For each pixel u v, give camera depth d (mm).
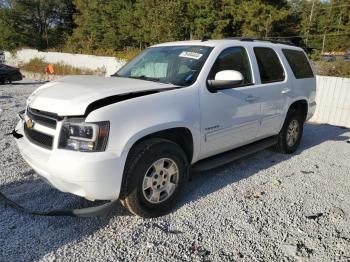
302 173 5051
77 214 3217
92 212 3197
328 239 3334
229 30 29047
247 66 4797
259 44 5152
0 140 6074
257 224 3551
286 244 3227
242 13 27875
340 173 5117
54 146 3164
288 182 4680
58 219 3531
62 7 48781
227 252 3086
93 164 3018
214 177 4750
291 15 29766
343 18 35312
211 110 4035
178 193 3771
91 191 3096
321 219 3705
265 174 4941
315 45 33000
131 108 3277
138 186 3363
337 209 3928
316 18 35375
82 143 3066
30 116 3594
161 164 3549
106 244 3141
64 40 46656
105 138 3088
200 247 3141
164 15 27125
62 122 3154
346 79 9484
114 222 3512
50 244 3113
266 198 4152
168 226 3469
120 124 3170
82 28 41500
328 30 34875
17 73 19750
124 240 3211
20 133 3854
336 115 9789
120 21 36938
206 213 3736
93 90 3414
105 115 3098
